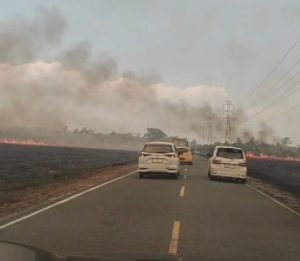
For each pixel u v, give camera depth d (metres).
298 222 13.00
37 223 11.42
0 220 11.83
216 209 14.89
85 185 22.91
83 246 8.91
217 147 28.77
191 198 17.62
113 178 27.52
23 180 26.09
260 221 12.82
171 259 5.25
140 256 5.64
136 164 50.84
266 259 8.34
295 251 9.12
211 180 27.88
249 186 25.59
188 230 10.96
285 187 26.66
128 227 11.14
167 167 27.45
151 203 15.80
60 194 18.92
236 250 9.00
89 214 13.06
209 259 5.46
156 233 10.47
